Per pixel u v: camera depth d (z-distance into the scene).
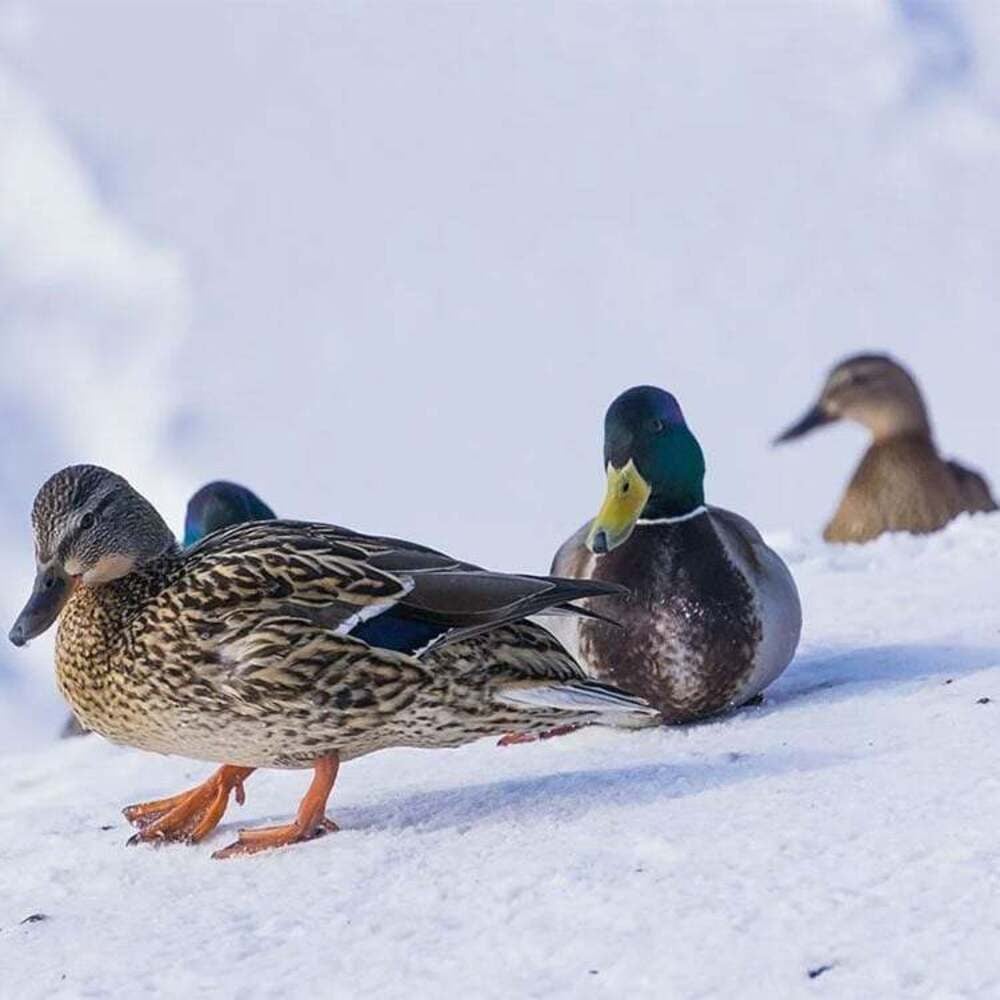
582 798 9.48
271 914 8.41
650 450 11.42
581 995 7.20
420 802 9.80
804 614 14.02
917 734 10.12
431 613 9.48
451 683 9.48
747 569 11.47
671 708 11.37
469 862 8.70
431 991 7.39
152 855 9.52
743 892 7.88
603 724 11.47
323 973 7.68
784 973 7.13
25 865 9.60
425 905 8.25
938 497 23.72
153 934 8.36
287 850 9.26
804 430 26.28
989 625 12.93
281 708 9.45
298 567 9.52
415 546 9.89
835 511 24.28
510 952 7.62
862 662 12.34
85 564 9.77
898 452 23.86
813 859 8.12
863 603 14.17
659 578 11.35
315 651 9.39
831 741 10.23
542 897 8.12
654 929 7.63
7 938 8.55
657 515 11.48
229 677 9.47
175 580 9.67
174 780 11.66
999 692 10.90
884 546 16.41
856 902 7.63
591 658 11.48
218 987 7.67
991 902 7.47
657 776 9.73
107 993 7.76
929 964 7.06
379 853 8.96
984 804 8.56
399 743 9.69
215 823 9.75
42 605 9.83
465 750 11.18
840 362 26.50
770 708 11.48
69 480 9.87
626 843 8.65
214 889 8.85
